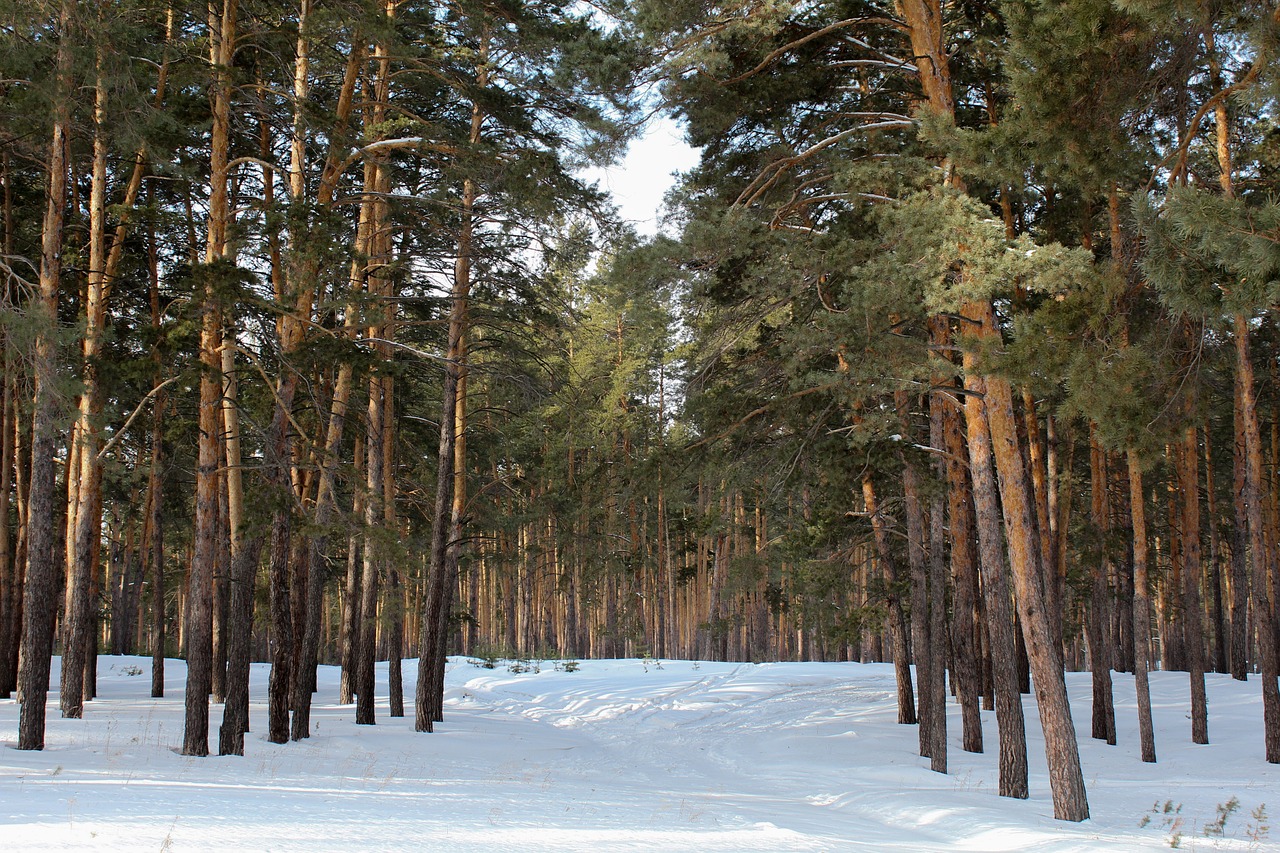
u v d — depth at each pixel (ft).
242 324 55.16
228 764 44.93
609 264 52.24
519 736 73.41
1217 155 66.23
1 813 24.02
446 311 82.17
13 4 43.32
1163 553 135.74
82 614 64.13
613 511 148.77
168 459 84.23
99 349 58.08
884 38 54.34
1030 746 68.33
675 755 70.79
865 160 50.44
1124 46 32.83
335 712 82.53
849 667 123.95
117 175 77.56
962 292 41.09
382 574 77.92
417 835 23.94
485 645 164.76
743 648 159.12
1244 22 30.12
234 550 52.70
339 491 80.12
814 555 77.87
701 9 46.42
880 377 44.78
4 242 74.13
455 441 84.02
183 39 61.16
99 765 40.83
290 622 58.75
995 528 48.96
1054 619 76.02
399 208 68.23
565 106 63.16
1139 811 43.04
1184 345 36.81
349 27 54.03
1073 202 64.90
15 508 90.74
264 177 71.10
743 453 64.90
